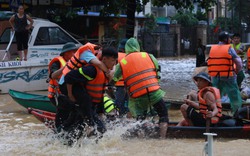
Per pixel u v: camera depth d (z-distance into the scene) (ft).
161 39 172.65
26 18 64.08
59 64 30.25
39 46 66.80
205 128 30.86
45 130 35.40
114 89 38.27
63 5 84.53
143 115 31.76
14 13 71.31
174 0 84.94
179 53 179.22
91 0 86.79
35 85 64.28
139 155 26.48
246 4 185.88
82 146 28.68
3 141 30.94
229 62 39.47
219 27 183.62
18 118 42.06
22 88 62.95
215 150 27.17
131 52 31.53
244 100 43.14
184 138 31.27
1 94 60.95
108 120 32.07
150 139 31.07
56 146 29.01
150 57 31.60
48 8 87.71
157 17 184.85
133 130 31.32
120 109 35.09
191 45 185.88
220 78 39.81
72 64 27.66
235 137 31.04
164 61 143.84
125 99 35.32
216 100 31.04
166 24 183.73
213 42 195.00
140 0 91.20
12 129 36.32
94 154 26.91
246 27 190.39
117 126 31.55
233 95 39.78
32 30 66.18
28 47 65.62
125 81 31.50
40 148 28.71
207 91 31.22
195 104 32.17
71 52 30.42
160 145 29.12
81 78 27.02
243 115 32.24
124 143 29.63
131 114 32.48
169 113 43.52
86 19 118.62
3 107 49.24
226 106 41.57
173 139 31.14
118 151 27.53
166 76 88.79
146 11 183.11
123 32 108.58
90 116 27.86
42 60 64.59
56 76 29.81
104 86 28.27
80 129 28.78
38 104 41.52
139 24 152.05
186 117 32.42
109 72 27.55
